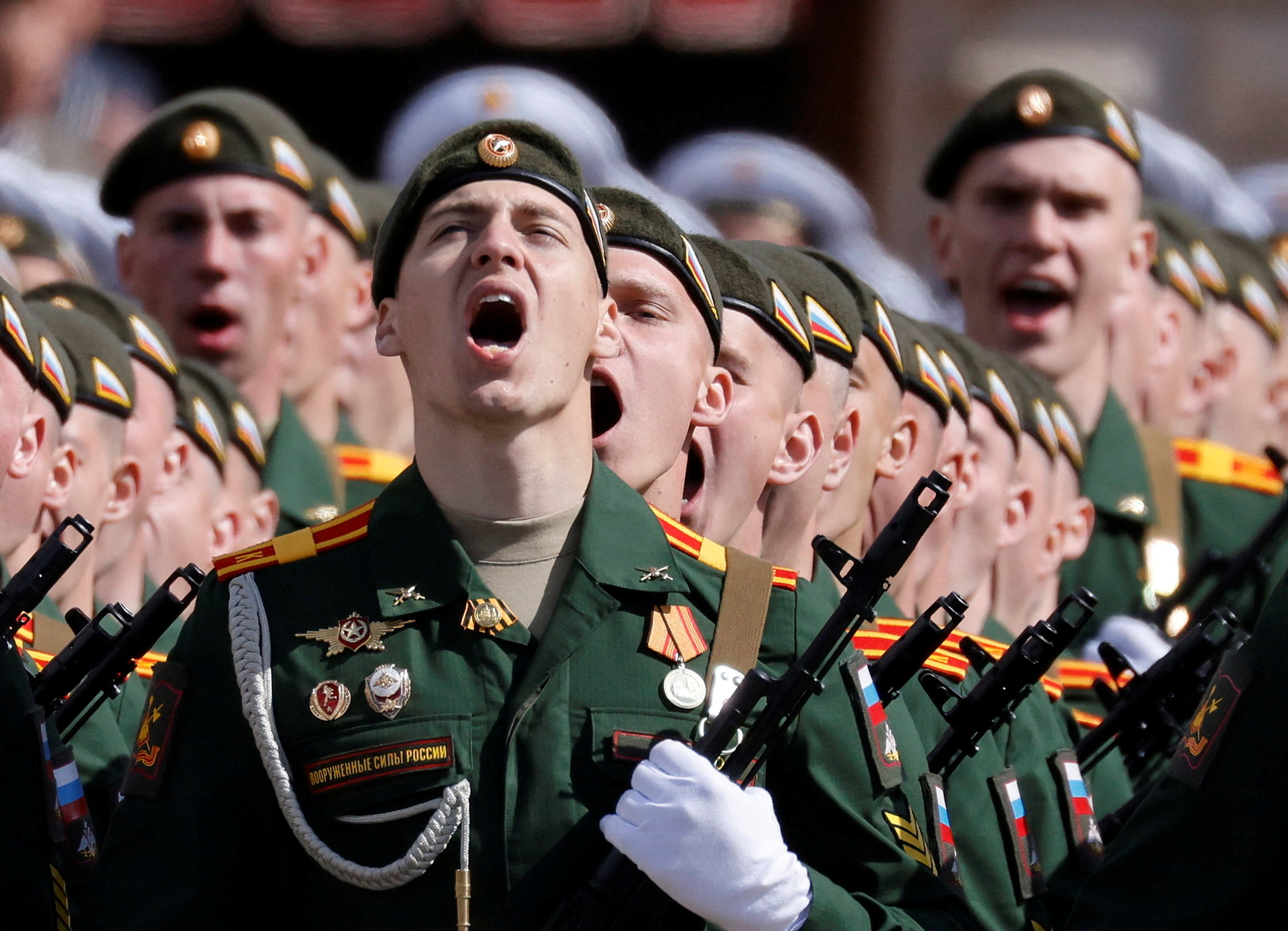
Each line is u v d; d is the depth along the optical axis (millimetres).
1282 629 15977
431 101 40281
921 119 56156
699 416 19750
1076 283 30516
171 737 15375
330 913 15070
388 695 15016
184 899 15062
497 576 15492
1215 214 46031
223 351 28594
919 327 24703
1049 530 27688
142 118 50594
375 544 15508
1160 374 33312
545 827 14828
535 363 15203
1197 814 16094
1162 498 31094
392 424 30734
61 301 24531
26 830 16125
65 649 17594
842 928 15023
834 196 44156
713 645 15664
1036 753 21078
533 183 15508
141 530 24484
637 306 18703
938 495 15109
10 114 45688
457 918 14781
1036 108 30406
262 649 15250
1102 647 21672
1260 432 36125
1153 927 16125
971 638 20766
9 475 21188
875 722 16062
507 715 15055
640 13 59844
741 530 20484
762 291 20297
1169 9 53812
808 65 58438
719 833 14516
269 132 29125
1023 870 19672
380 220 31203
